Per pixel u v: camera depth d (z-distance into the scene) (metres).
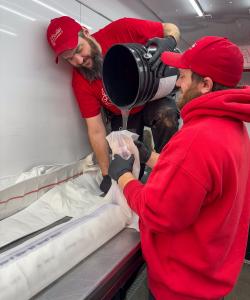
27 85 1.36
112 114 1.83
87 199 1.45
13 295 0.75
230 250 0.95
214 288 0.92
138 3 2.08
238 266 0.98
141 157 1.21
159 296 0.97
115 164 1.08
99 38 1.62
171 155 0.78
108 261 0.98
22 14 1.28
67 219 1.25
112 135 1.16
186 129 0.80
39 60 1.41
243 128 0.86
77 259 0.95
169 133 1.66
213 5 2.04
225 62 0.79
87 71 1.55
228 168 0.77
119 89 1.33
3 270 0.76
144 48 1.24
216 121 0.79
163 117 1.63
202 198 0.76
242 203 0.89
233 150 0.78
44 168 1.46
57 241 0.92
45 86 1.46
